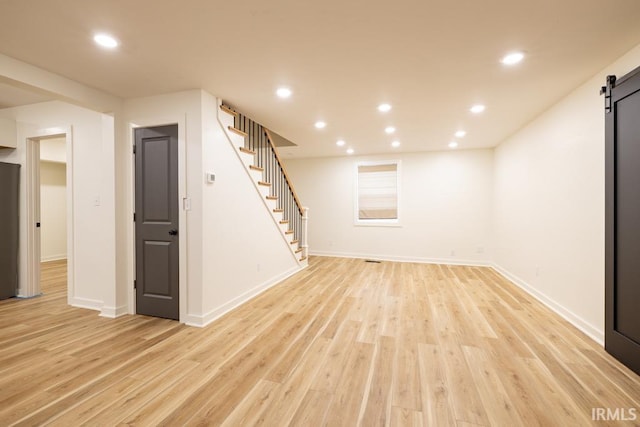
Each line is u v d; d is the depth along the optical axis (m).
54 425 1.56
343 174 6.91
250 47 2.19
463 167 6.07
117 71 2.56
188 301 2.97
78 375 2.03
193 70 2.55
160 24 1.90
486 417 1.63
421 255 6.34
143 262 3.18
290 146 5.81
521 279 4.35
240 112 3.71
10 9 1.72
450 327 2.85
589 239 2.72
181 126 2.99
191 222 2.97
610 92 2.27
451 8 1.75
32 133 3.68
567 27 1.94
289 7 1.74
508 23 1.90
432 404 1.74
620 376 2.02
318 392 1.85
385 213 6.62
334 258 6.76
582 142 2.84
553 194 3.41
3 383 1.93
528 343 2.52
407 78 2.72
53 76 2.58
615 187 2.24
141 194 3.18
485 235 5.95
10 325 2.89
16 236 3.78
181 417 1.63
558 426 1.56
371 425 1.57
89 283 3.40
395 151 6.29
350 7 1.74
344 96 3.16
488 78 2.72
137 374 2.04
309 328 2.83
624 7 1.73
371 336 2.65
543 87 2.93
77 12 1.76
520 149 4.41
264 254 4.19
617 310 2.23
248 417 1.63
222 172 3.25
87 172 3.38
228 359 2.25
